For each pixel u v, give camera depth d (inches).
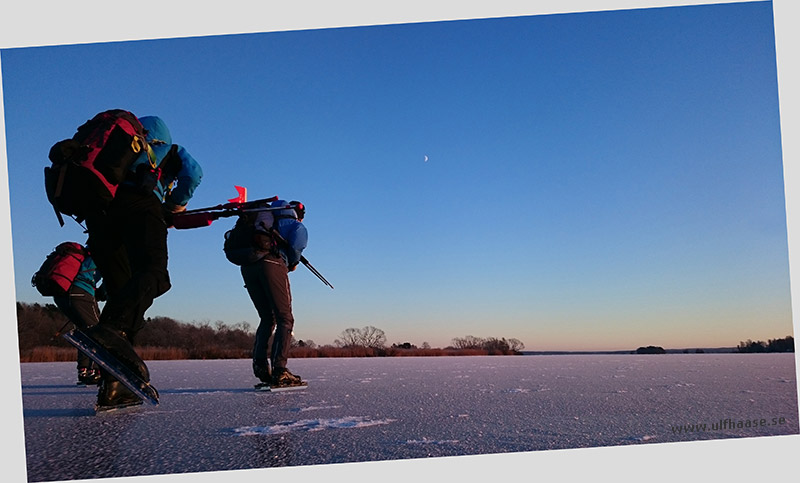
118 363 97.1
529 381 152.6
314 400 117.4
